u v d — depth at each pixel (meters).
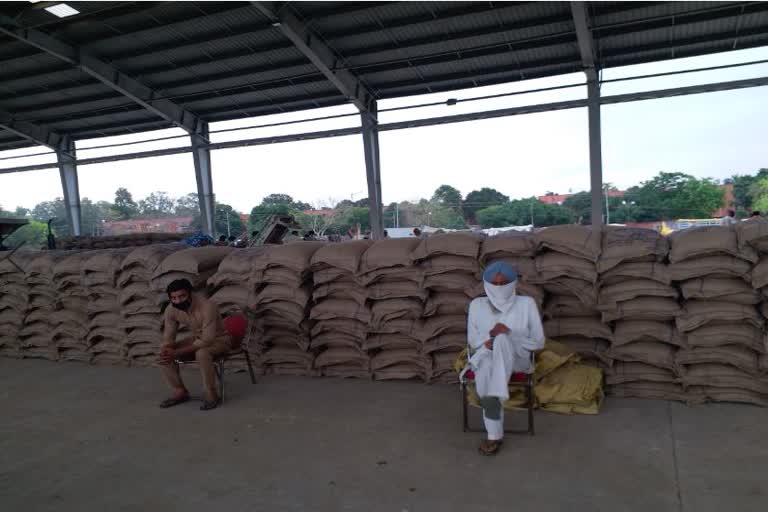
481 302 3.10
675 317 3.37
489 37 10.83
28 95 14.38
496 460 2.72
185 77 13.27
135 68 12.90
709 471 2.47
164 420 3.62
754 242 3.11
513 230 4.04
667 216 12.20
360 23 10.66
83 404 4.06
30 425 3.64
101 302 5.14
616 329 3.56
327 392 4.05
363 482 2.56
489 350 2.79
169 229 17.86
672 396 3.45
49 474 2.84
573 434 3.00
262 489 2.55
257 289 4.54
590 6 9.49
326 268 4.29
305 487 2.54
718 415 3.15
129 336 5.04
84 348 5.32
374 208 14.48
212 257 4.91
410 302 4.06
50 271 5.21
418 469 2.67
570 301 3.73
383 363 4.21
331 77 11.86
